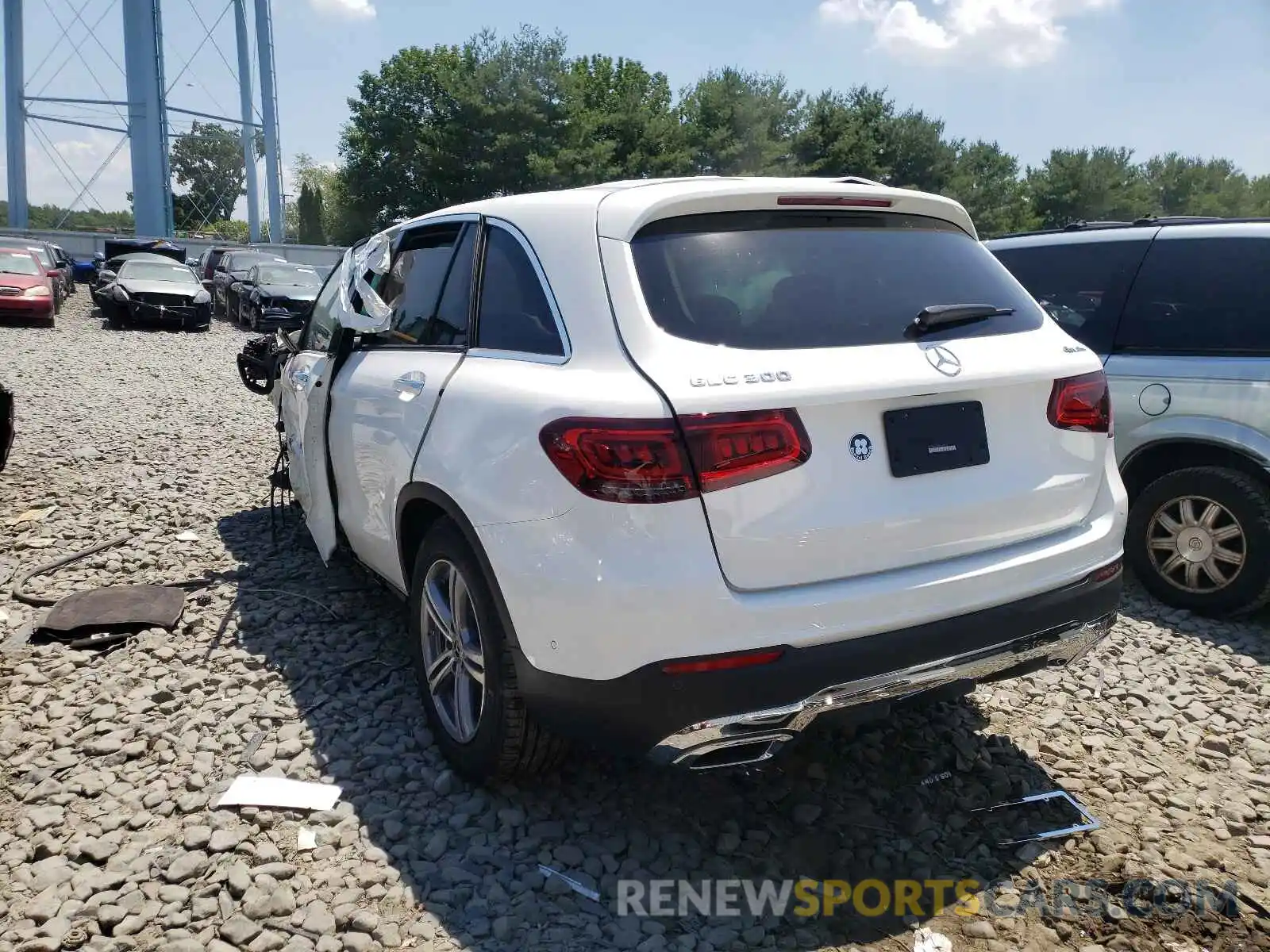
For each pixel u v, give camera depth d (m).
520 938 2.54
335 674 4.05
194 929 2.54
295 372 5.02
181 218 98.12
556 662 2.62
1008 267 5.79
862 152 54.44
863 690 2.62
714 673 2.47
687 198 2.84
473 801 3.12
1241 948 2.56
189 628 4.53
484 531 2.79
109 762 3.35
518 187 48.66
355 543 4.15
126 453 8.24
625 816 3.09
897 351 2.76
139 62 48.47
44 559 5.49
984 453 2.84
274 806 3.07
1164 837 3.05
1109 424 3.20
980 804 3.21
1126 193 66.69
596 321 2.73
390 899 2.67
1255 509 4.66
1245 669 4.32
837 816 3.12
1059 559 2.94
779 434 2.52
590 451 2.50
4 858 2.83
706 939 2.55
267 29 53.59
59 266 26.14
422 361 3.45
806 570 2.57
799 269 2.88
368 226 58.59
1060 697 4.00
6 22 50.62
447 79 49.12
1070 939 2.59
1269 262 4.85
